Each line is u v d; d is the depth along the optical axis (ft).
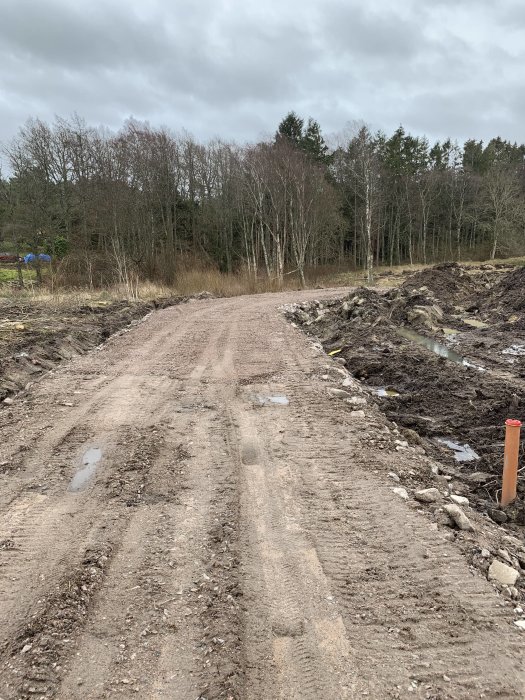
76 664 9.39
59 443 19.42
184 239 135.33
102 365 32.01
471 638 10.06
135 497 15.56
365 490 16.05
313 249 147.74
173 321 50.67
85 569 12.07
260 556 12.71
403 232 181.98
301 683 9.04
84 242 100.53
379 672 9.26
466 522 14.19
